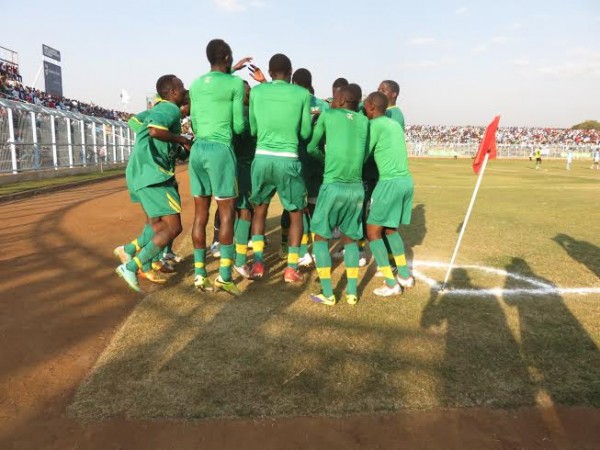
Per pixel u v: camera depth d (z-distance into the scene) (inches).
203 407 99.9
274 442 90.3
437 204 446.0
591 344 134.5
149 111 174.6
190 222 321.1
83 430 92.7
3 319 143.7
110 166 870.4
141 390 105.9
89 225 291.7
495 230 309.7
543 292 179.9
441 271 207.8
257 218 186.5
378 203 168.9
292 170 169.2
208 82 159.2
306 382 110.2
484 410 101.7
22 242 240.4
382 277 197.9
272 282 186.4
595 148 1764.3
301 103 165.8
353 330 140.4
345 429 94.3
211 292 171.3
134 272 162.2
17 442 89.4
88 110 1149.1
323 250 161.2
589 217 369.1
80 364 118.3
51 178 632.4
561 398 106.8
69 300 161.0
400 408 101.3
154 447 88.4
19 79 1166.3
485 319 151.6
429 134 2527.1
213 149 158.4
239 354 123.2
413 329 142.3
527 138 2381.9
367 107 176.6
